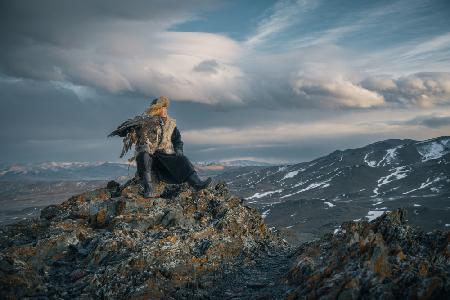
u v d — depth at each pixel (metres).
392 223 16.30
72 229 18.36
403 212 16.98
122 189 21.09
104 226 19.25
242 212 20.53
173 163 20.78
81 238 17.75
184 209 20.20
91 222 19.47
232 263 17.09
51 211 20.64
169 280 15.16
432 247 15.18
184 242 17.25
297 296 13.20
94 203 20.33
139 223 18.72
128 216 19.00
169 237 17.17
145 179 20.50
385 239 15.88
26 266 14.65
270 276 16.16
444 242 15.18
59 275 15.45
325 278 13.27
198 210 20.33
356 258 13.55
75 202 20.77
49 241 16.84
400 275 12.69
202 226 18.88
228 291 15.13
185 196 20.92
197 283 15.23
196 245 17.42
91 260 16.22
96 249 16.44
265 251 19.09
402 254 13.94
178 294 14.45
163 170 21.11
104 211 19.59
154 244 16.58
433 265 13.64
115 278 14.84
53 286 14.39
